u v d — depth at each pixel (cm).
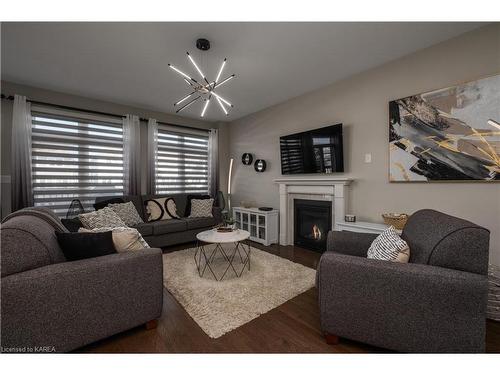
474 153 205
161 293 157
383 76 267
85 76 291
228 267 266
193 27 199
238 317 168
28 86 318
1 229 118
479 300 108
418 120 238
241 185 488
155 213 370
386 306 123
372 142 279
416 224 160
